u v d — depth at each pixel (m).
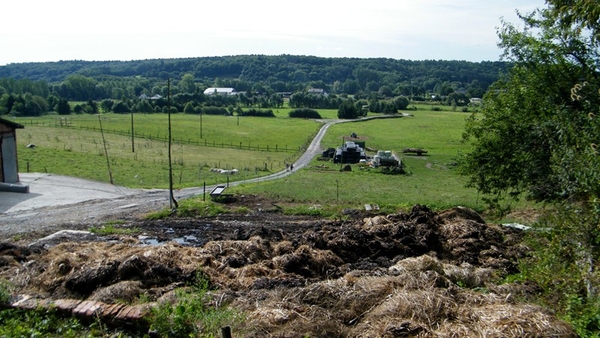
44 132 71.44
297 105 152.38
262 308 8.91
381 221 19.38
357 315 8.91
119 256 12.66
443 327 7.97
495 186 21.83
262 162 58.22
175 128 91.19
